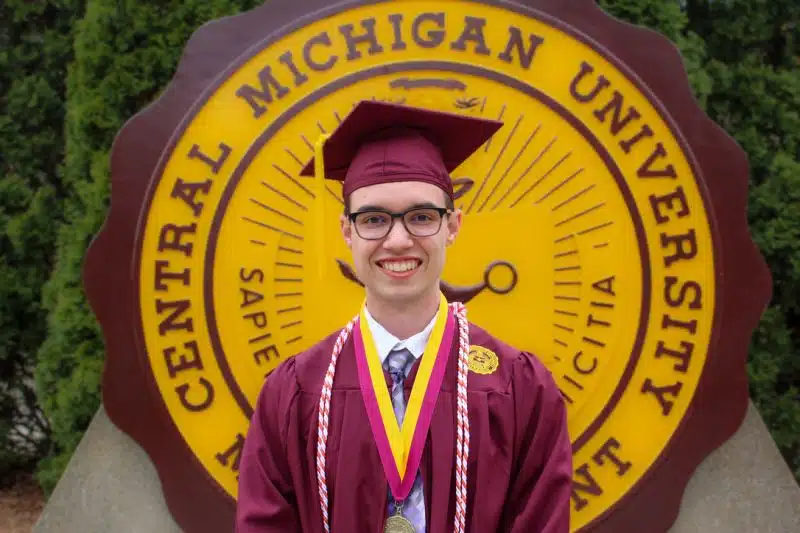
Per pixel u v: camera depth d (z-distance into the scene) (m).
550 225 3.16
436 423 1.89
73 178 3.70
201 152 3.14
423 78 3.16
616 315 3.15
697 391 3.14
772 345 3.96
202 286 3.15
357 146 2.08
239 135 3.16
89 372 3.57
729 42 4.18
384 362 1.96
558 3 3.18
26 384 5.62
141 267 3.14
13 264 5.25
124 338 3.17
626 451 3.16
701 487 3.28
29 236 5.07
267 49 3.16
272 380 2.04
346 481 1.86
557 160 3.16
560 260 3.16
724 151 3.14
